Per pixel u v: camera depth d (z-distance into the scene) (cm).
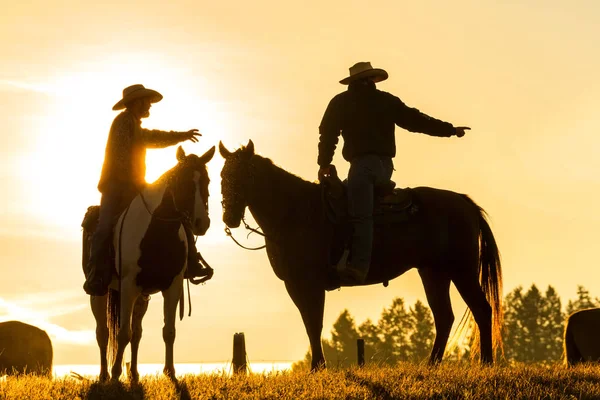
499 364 1330
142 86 1255
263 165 1295
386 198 1366
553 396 1001
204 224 1152
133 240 1181
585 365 1392
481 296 1420
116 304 1269
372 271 1359
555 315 10738
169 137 1262
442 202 1414
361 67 1320
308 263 1290
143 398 988
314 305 1288
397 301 10450
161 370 1202
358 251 1288
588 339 1688
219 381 1120
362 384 1080
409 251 1374
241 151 1284
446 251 1402
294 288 1296
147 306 1275
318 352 1269
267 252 1331
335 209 1300
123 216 1207
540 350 10544
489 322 1413
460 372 1189
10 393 1009
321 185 1317
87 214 1305
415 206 1387
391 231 1362
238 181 1266
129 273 1179
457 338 1432
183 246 1203
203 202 1159
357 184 1294
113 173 1213
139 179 1232
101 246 1200
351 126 1309
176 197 1162
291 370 1257
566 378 1145
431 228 1388
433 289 1436
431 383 1073
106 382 1087
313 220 1299
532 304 10744
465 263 1416
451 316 1430
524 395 1002
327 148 1314
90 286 1188
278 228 1298
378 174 1301
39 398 989
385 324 10369
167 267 1184
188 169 1166
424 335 10194
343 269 1280
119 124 1222
